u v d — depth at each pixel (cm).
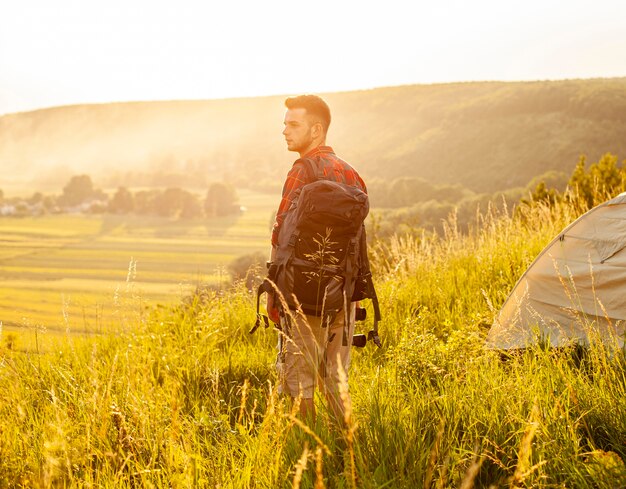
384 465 255
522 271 635
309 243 299
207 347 482
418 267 755
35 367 411
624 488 230
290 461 262
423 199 16075
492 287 610
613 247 441
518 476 208
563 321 464
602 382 320
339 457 266
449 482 249
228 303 613
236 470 263
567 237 474
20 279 11344
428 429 290
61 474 255
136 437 291
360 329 527
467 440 277
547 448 261
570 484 243
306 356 306
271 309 315
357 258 317
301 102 329
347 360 329
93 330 523
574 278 460
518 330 477
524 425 274
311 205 296
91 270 12481
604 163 1240
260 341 559
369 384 357
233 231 19400
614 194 1041
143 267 11838
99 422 301
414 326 470
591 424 291
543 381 336
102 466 279
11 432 309
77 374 422
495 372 354
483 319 482
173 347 490
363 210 302
